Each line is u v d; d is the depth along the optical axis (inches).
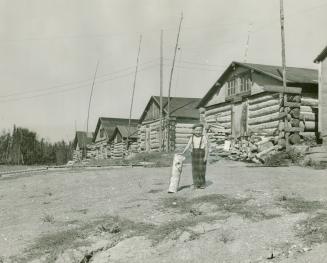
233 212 373.4
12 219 431.8
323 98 844.0
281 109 851.4
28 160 2261.3
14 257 311.3
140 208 417.7
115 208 429.4
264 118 925.8
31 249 324.2
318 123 881.5
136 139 1909.4
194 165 484.1
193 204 408.2
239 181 524.1
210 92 1194.6
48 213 440.8
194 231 333.1
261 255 287.6
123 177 660.7
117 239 333.1
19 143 2235.5
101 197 504.7
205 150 485.4
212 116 1177.4
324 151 746.8
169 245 317.1
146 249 315.0
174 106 1549.0
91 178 678.5
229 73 1110.4
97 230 353.4
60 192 577.0
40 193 584.7
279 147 821.2
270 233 319.0
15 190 633.0
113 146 2089.1
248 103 1000.2
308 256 274.2
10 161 2191.2
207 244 311.1
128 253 312.3
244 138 872.9
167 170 750.5
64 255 308.7
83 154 2475.4
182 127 1472.7
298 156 770.8
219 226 341.1
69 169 915.4
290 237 308.8
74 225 378.6
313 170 653.3
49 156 2407.7
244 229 331.0
